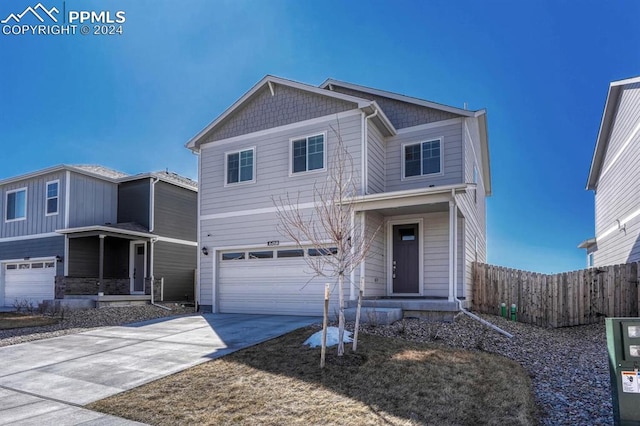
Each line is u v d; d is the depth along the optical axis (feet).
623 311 36.11
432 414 14.70
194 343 27.04
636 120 46.88
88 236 55.88
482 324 30.63
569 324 37.58
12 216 62.49
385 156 44.47
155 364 22.17
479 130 53.47
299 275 40.73
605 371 21.76
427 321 31.42
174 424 14.71
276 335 27.94
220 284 45.39
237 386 17.97
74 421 15.20
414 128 43.78
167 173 68.13
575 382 19.80
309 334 27.12
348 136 39.32
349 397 16.24
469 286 41.01
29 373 21.90
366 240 34.40
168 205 63.16
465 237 39.52
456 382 17.70
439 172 41.96
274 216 42.24
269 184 43.01
